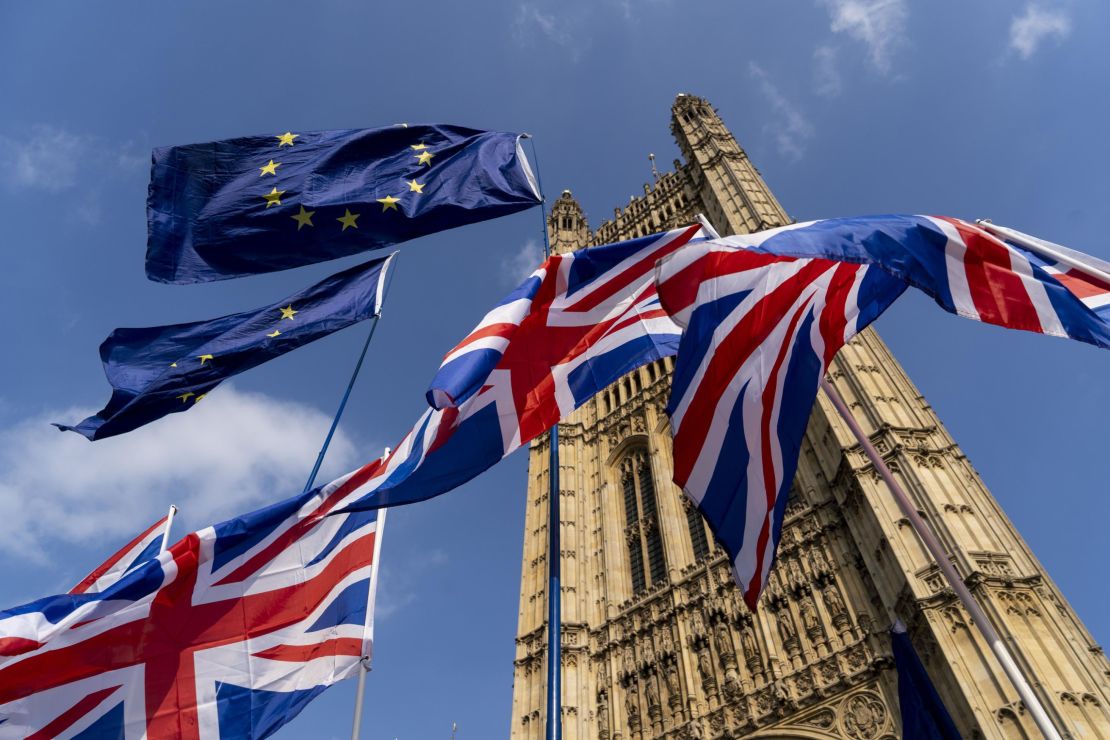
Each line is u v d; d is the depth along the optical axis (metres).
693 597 31.50
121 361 14.52
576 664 32.41
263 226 14.22
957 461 26.39
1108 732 16.62
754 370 10.74
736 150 55.94
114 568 16.41
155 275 13.19
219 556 12.12
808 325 11.45
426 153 15.93
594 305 13.37
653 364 49.09
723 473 10.05
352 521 14.23
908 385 30.83
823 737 22.95
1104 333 10.42
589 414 50.56
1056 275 12.72
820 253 10.20
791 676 25.45
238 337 15.16
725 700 26.52
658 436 42.75
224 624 11.83
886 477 12.40
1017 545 22.53
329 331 15.55
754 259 11.53
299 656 12.14
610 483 42.94
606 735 29.23
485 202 15.38
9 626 10.36
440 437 11.16
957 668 19.41
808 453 32.31
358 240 14.64
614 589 35.81
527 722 31.39
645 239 13.92
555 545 10.98
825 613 26.42
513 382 12.10
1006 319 10.52
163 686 11.04
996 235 12.50
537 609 36.97
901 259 10.63
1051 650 18.84
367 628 12.96
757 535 9.81
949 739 12.47
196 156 14.39
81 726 10.45
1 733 10.06
